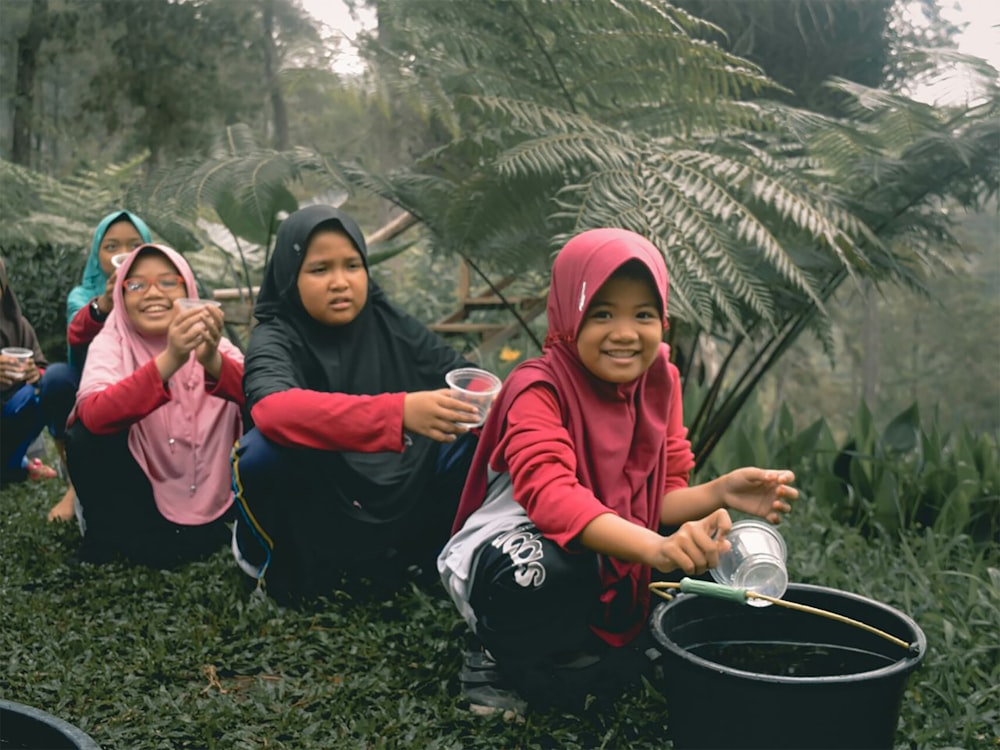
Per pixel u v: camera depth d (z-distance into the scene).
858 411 4.61
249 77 13.09
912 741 2.29
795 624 2.25
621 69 4.20
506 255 4.21
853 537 3.92
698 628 2.25
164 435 3.64
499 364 6.27
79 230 8.81
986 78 4.07
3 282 4.95
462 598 2.49
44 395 4.11
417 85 4.36
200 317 3.38
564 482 2.24
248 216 5.20
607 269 2.29
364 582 3.28
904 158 4.16
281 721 2.40
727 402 4.33
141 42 12.67
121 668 2.71
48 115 13.88
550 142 3.70
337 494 3.13
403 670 2.69
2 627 2.99
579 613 2.42
